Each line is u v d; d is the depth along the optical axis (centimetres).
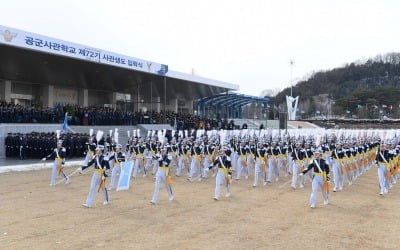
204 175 2270
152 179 2164
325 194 1526
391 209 1467
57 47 3130
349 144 2327
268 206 1482
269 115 7906
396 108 10044
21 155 2906
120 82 4688
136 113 4347
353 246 998
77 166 2620
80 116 3762
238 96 5550
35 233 1077
